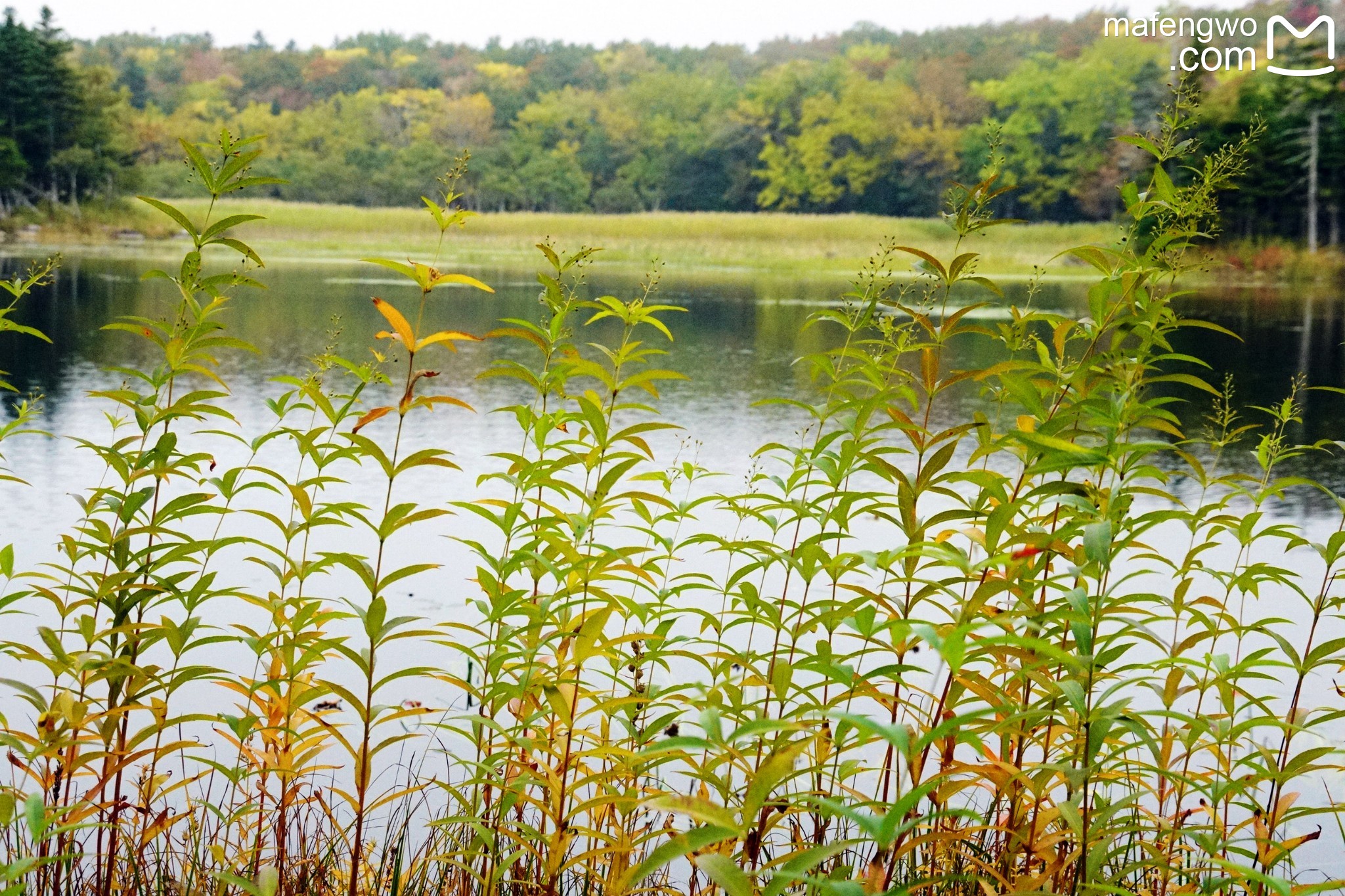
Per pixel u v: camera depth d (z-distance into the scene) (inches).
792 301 903.1
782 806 70.4
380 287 882.1
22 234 1560.0
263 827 100.0
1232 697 80.2
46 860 60.5
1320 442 93.4
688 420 366.0
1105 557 58.2
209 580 78.4
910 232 1768.0
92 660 72.3
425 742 129.2
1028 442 64.0
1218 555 215.9
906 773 94.2
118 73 2997.0
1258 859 78.2
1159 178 74.0
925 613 169.3
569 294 84.3
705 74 3531.0
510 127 2915.8
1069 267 1400.1
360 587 182.7
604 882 80.9
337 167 2407.7
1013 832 68.3
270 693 85.8
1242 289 1140.5
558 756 81.8
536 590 82.7
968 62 2746.1
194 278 79.0
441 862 91.0
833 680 76.3
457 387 435.5
